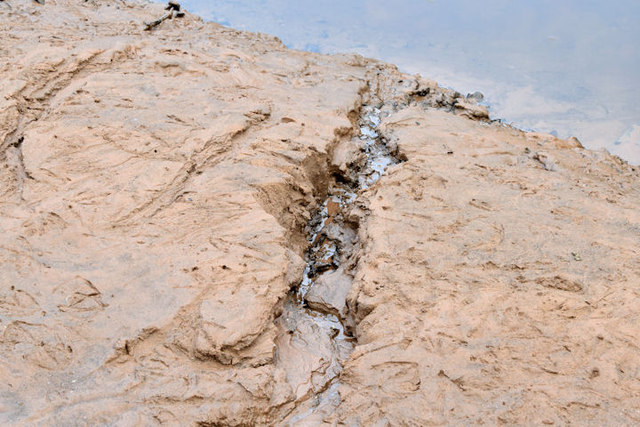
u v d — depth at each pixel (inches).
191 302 200.4
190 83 357.1
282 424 183.0
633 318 202.4
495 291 216.5
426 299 214.2
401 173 298.0
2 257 217.8
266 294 207.0
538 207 271.1
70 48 368.5
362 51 601.3
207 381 179.8
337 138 336.5
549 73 552.7
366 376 189.2
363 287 224.8
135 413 168.4
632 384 178.7
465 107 428.1
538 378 181.9
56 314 196.1
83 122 297.3
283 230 239.9
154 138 291.9
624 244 243.4
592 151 378.9
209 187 262.4
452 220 257.6
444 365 187.3
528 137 388.5
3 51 358.3
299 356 209.9
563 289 217.3
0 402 167.6
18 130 298.0
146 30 469.4
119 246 226.2
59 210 241.0
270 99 358.6
